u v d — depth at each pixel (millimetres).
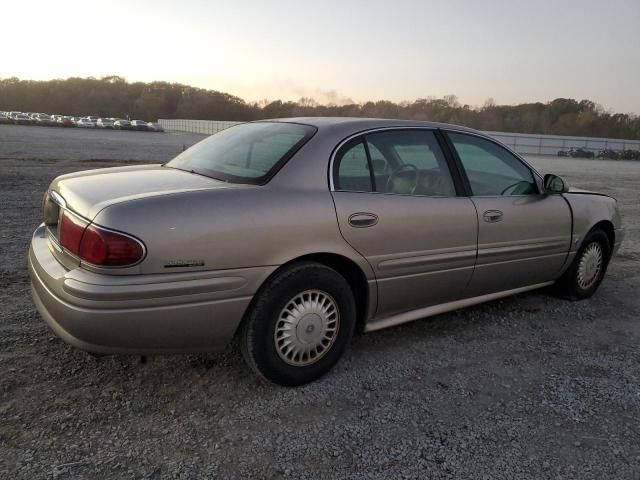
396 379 3230
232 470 2340
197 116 115312
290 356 3010
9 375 3002
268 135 3447
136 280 2480
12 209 7773
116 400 2838
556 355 3674
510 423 2809
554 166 29109
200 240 2596
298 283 2928
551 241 4281
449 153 3746
